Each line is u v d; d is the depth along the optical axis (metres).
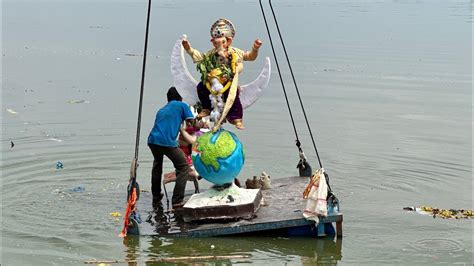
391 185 10.10
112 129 13.29
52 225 8.30
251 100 8.64
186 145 9.44
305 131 13.26
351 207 9.09
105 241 7.83
